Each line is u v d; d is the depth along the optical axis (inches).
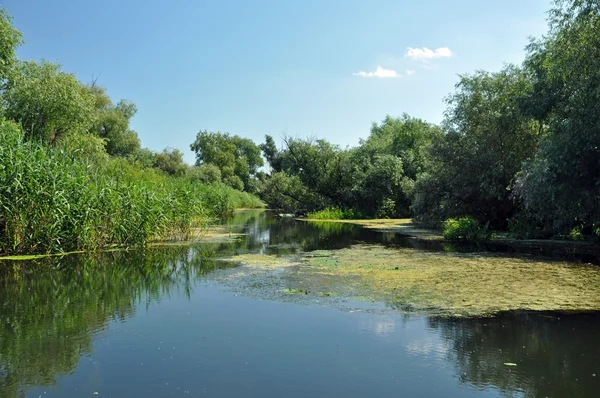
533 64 647.1
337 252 560.4
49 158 506.0
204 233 829.8
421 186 960.3
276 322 265.6
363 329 252.2
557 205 560.1
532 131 807.7
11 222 467.5
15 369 199.8
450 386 182.9
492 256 516.1
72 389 180.4
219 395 175.0
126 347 226.1
